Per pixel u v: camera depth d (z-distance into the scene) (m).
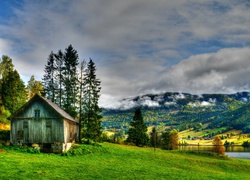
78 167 34.81
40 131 53.09
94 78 69.94
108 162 43.34
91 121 67.12
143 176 32.56
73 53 78.06
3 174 27.31
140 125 98.62
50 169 31.89
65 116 54.66
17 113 53.69
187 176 35.50
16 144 52.59
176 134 123.75
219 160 61.69
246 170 51.97
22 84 88.44
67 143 54.19
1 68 88.75
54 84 78.75
